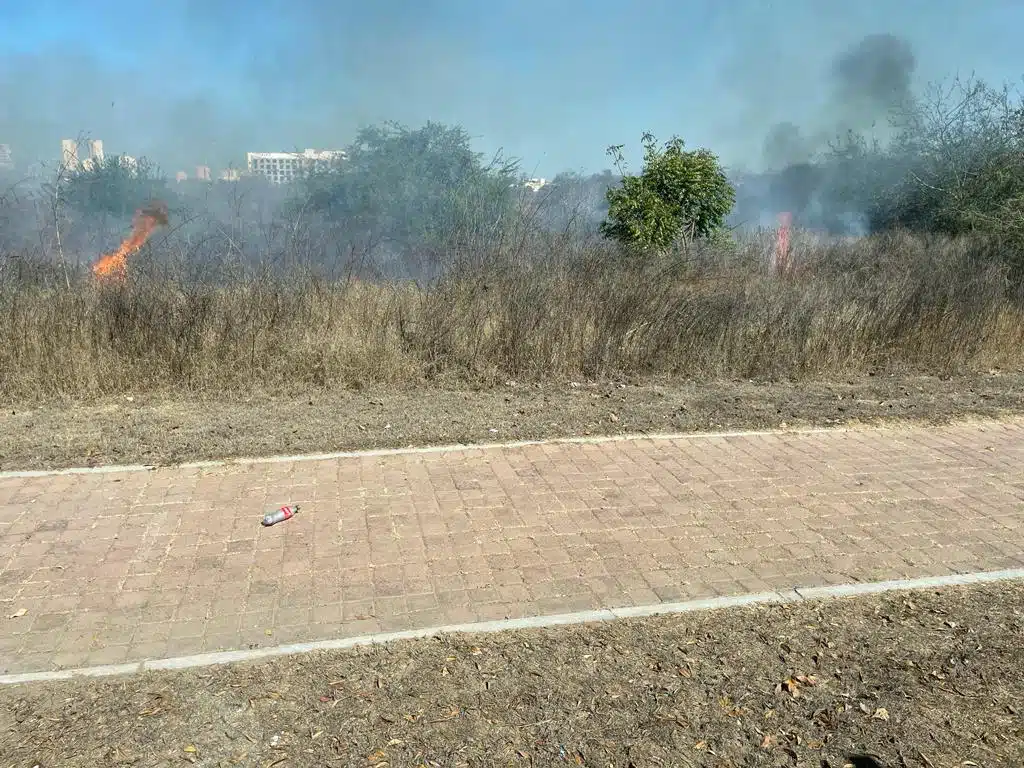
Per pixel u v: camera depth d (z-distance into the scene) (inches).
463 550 156.9
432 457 208.8
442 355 293.6
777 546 161.3
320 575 146.1
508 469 201.8
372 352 283.6
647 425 240.4
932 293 350.9
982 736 106.7
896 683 117.0
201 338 276.5
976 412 262.8
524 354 295.7
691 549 159.3
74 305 278.8
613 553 156.8
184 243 340.5
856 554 158.7
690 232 507.8
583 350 301.1
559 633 127.8
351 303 311.6
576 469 202.8
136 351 271.4
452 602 137.2
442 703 110.1
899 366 326.0
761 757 101.7
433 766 98.4
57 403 250.2
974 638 129.2
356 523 168.4
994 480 201.6
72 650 121.3
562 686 114.3
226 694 111.0
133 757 98.9
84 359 261.6
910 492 192.2
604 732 105.3
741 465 208.5
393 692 112.1
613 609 135.3
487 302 310.8
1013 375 322.3
